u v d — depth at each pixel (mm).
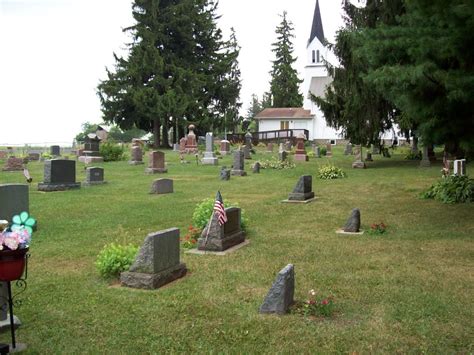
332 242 10766
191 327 6168
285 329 6008
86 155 38844
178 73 58688
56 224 13445
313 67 84500
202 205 11969
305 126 78688
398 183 22000
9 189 10586
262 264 9023
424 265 8750
